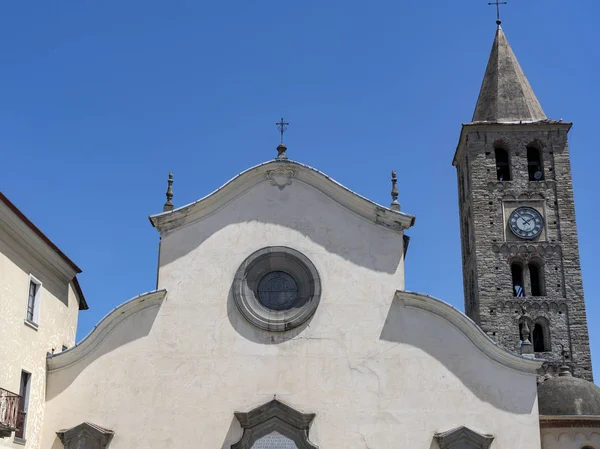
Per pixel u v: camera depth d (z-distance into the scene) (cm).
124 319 3391
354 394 3253
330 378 3281
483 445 3123
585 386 3834
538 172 6091
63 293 3728
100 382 3312
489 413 3195
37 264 3350
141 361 3331
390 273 3422
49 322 3497
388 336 3328
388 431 3194
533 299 5662
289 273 3475
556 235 5850
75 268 3753
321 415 3228
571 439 3350
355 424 3212
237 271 3447
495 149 6209
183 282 3444
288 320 3356
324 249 3472
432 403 3225
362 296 3391
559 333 5584
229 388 3284
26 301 3212
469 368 3262
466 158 6303
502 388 3225
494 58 6669
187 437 3225
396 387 3253
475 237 5859
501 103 6353
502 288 5712
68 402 3300
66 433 3222
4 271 2992
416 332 3325
